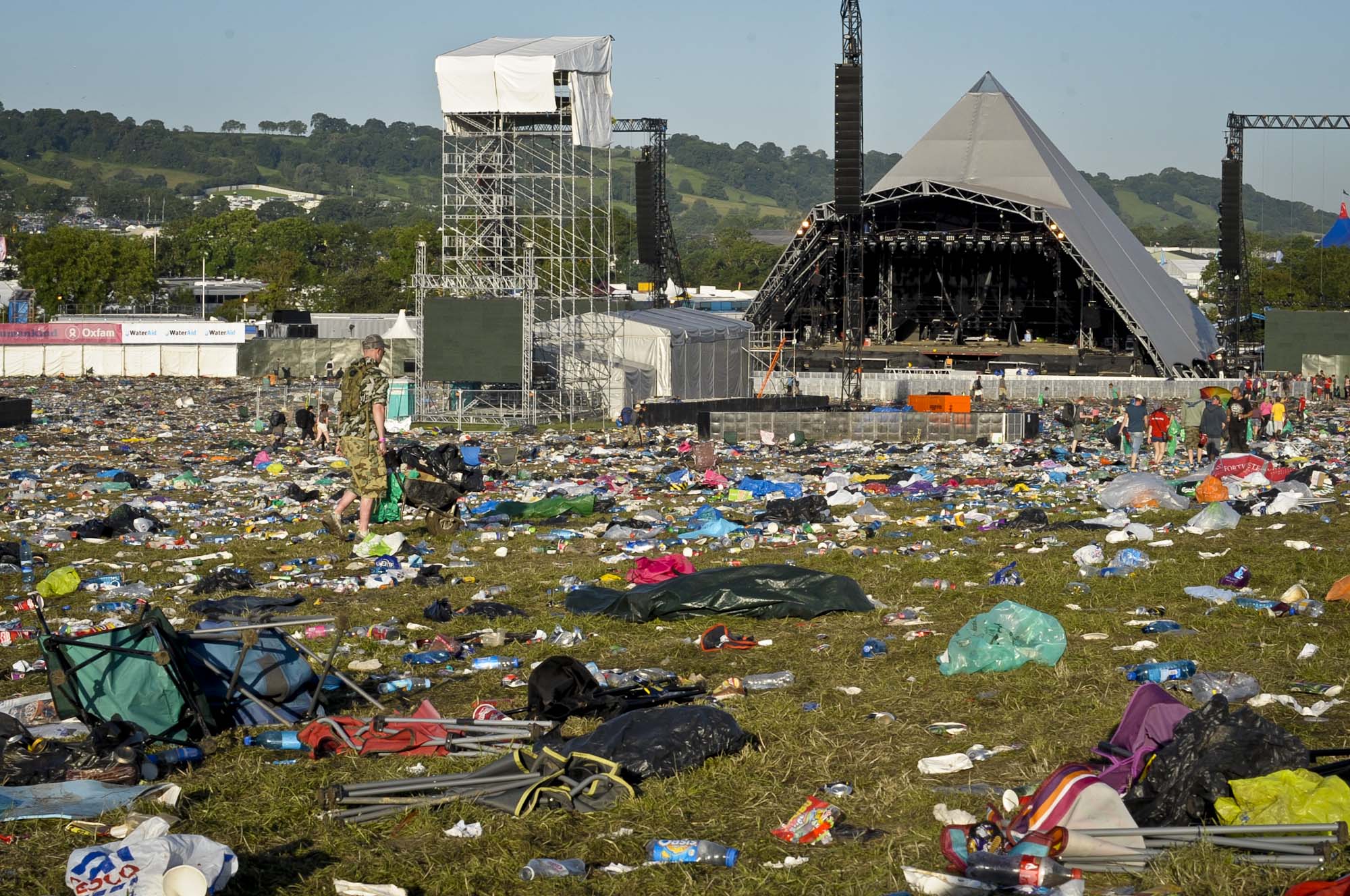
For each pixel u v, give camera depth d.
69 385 73.50
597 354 55.69
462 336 49.72
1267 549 16.39
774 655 11.28
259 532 19.52
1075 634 11.82
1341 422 48.66
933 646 11.37
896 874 6.36
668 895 6.23
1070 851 6.44
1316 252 134.00
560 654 11.51
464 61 51.94
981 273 79.38
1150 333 68.81
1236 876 6.09
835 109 50.94
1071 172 86.69
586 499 21.84
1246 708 7.82
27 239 174.88
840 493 22.69
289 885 6.35
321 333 103.38
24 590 14.62
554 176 55.06
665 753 7.84
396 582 15.02
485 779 7.51
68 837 6.85
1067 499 23.11
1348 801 6.47
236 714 9.03
